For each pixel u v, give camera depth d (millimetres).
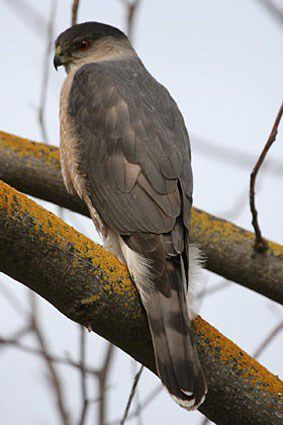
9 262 5996
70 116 8719
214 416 6586
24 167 9500
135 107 8344
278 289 9055
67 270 6113
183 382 6125
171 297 6586
